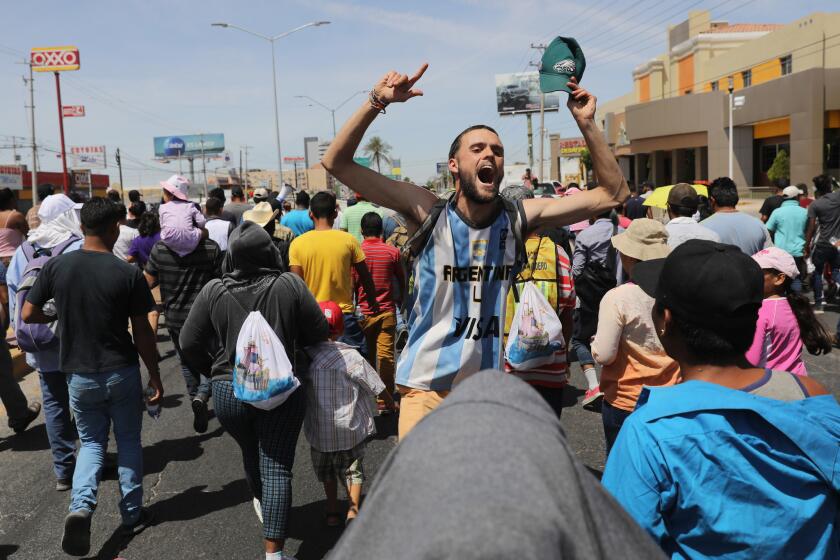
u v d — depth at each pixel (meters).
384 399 4.66
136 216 9.23
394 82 2.45
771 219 8.81
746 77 38.09
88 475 3.64
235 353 3.38
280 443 3.36
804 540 1.44
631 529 0.90
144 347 3.96
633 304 3.13
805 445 1.46
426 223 2.65
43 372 4.48
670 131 40.84
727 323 1.60
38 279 3.77
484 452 0.78
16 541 3.89
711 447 1.46
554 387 3.80
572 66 2.56
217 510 4.18
